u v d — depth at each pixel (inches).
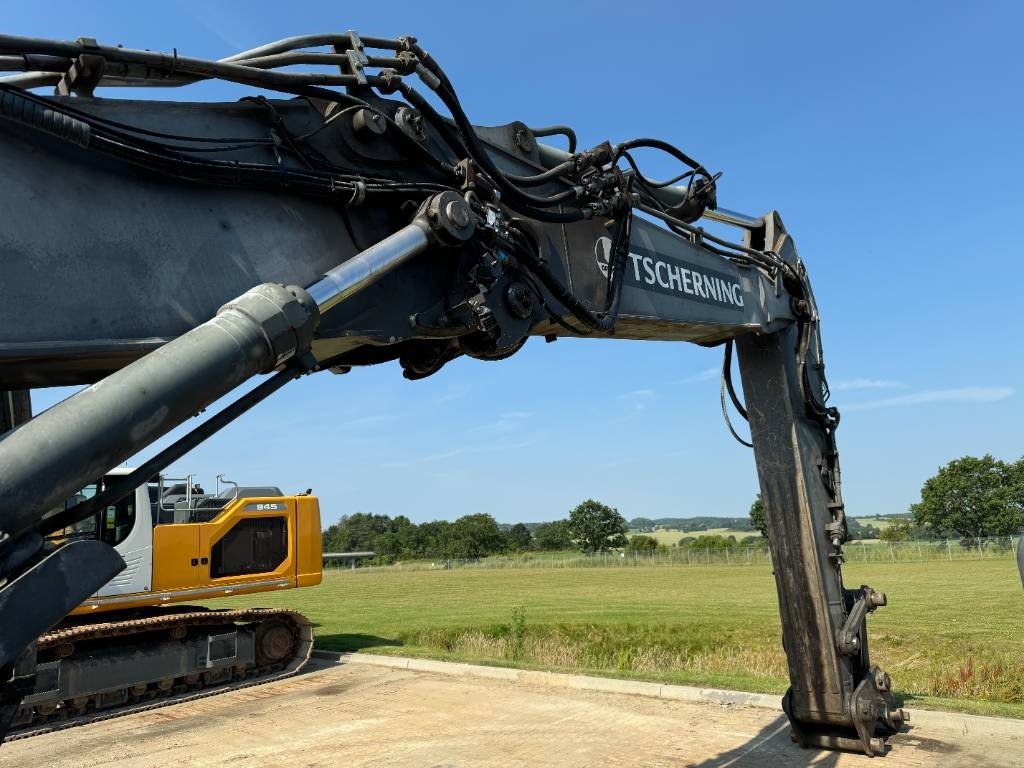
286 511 434.9
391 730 291.9
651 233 203.0
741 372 251.1
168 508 412.2
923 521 3211.1
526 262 142.1
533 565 2162.9
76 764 268.4
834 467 249.8
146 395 77.7
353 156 124.4
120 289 95.3
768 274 246.5
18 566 70.9
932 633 565.9
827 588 235.1
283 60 120.3
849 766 225.0
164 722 324.2
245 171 106.2
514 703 325.4
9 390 97.3
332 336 115.3
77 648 350.6
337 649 472.4
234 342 85.6
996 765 222.7
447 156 141.8
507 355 143.4
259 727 307.1
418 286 126.6
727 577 1381.6
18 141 90.7
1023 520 3024.1
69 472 72.1
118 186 97.6
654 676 349.1
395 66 129.9
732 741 256.7
